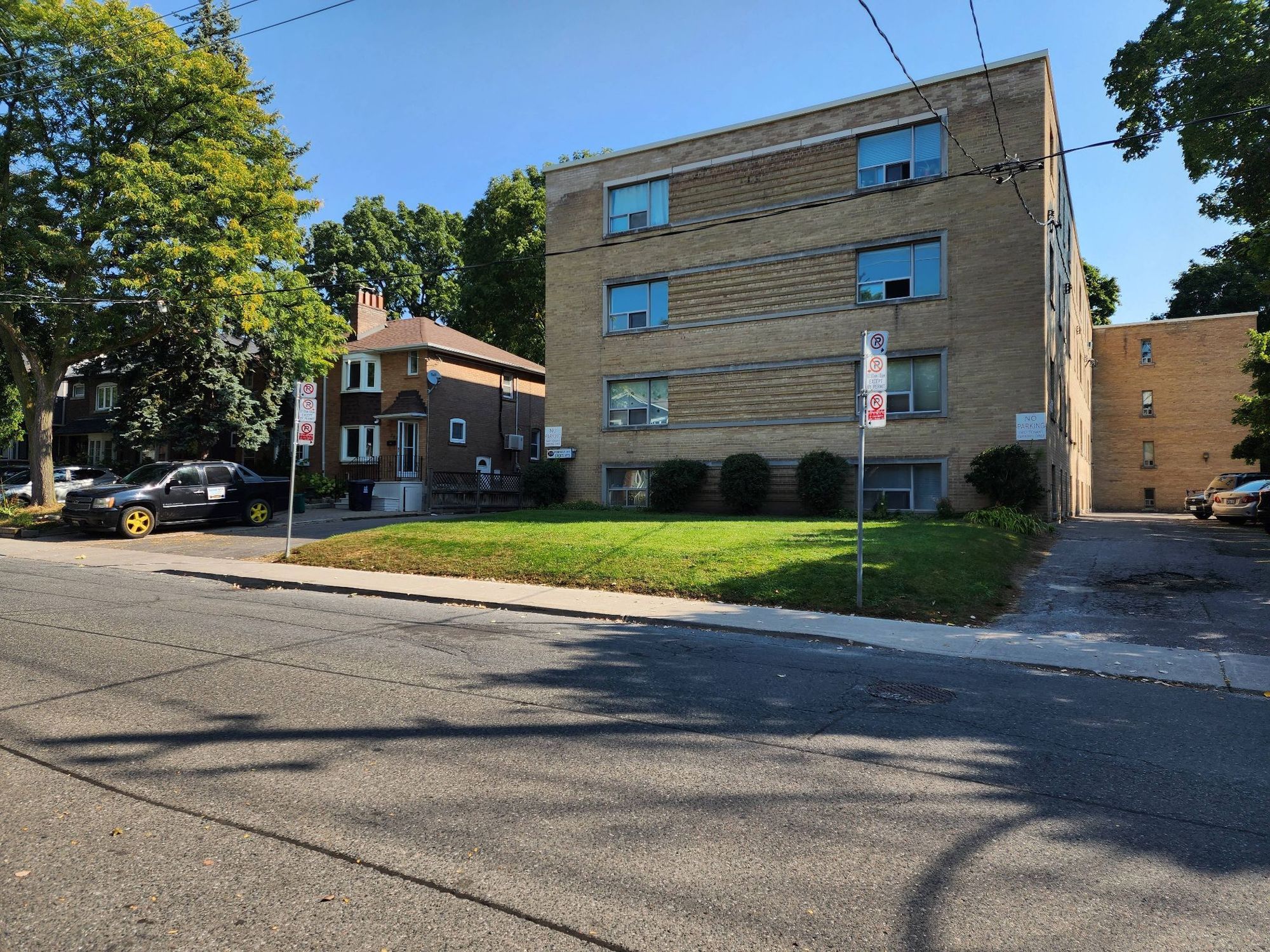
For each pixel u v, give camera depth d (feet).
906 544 42.45
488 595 35.81
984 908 9.99
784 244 73.05
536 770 14.46
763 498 71.46
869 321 68.85
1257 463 124.47
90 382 130.62
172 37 67.92
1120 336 132.46
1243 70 51.03
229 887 10.13
